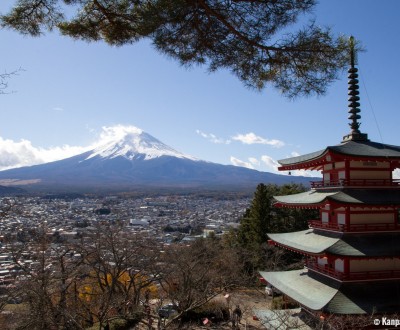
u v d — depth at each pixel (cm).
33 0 1173
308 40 997
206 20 1023
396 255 1847
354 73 2220
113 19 1223
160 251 3275
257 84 1151
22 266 2136
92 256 2684
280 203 2564
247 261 4106
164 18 993
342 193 1989
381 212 2005
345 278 1883
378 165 2047
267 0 955
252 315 2783
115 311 2666
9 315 1945
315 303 1869
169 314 2714
